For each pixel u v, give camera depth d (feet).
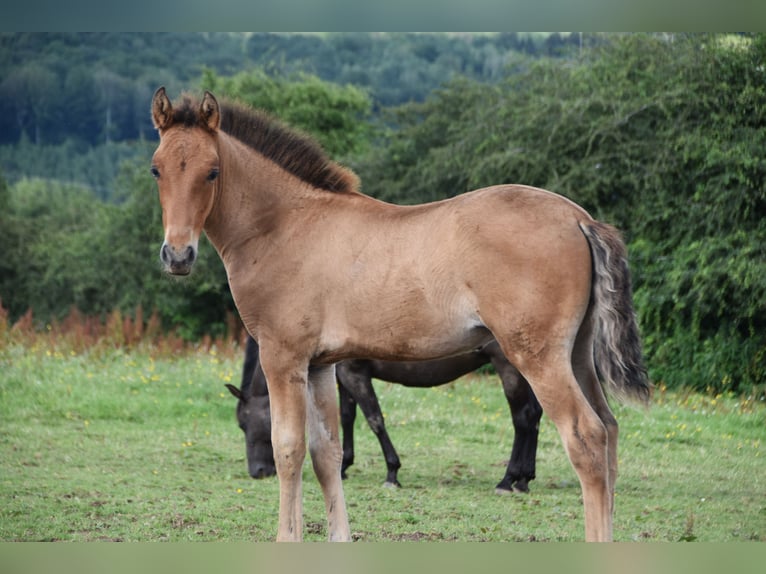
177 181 20.22
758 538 23.68
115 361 53.98
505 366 29.76
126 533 24.22
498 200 19.43
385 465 34.45
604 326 18.95
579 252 18.97
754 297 49.08
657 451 35.47
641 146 57.36
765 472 32.24
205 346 64.08
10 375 46.47
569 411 18.58
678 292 52.19
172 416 41.91
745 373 49.67
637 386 19.19
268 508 27.17
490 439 38.17
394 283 19.75
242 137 22.16
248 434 31.73
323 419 21.80
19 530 24.45
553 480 31.60
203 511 26.66
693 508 27.17
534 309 18.69
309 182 21.89
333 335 20.52
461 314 19.31
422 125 85.61
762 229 51.29
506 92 73.72
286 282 20.86
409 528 24.94
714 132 53.88
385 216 20.56
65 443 36.09
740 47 55.16
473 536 24.00
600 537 18.11
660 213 55.62
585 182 59.41
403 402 44.16
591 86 62.18
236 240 21.63
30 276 125.80
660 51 58.23
